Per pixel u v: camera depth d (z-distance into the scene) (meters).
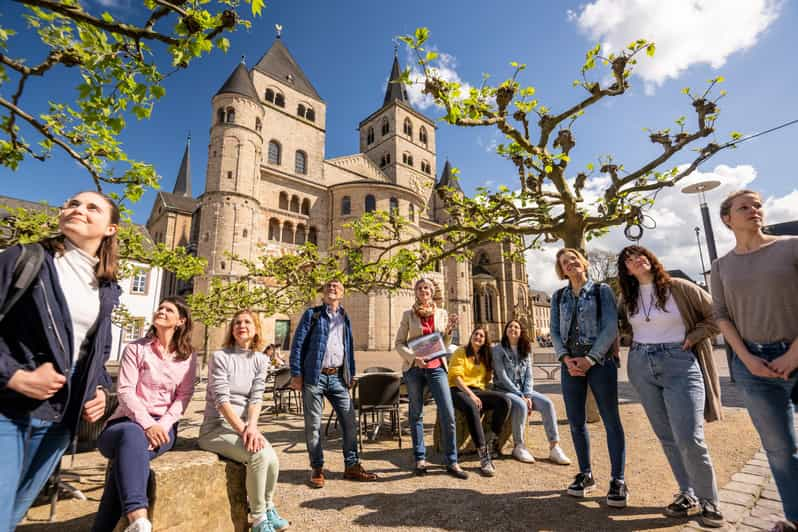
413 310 4.84
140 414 2.88
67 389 1.99
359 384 5.59
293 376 4.35
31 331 1.88
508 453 5.34
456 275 47.38
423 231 44.62
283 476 4.50
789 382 2.62
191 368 3.39
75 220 2.15
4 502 1.69
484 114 5.83
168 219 42.91
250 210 30.30
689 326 3.31
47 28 3.13
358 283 8.74
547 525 3.14
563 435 6.14
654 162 7.42
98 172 4.16
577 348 3.82
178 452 3.03
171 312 3.29
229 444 3.10
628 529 3.02
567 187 7.23
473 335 5.65
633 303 3.59
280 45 41.53
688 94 7.40
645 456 4.91
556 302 4.19
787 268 2.63
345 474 4.38
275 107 36.69
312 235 36.03
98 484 4.32
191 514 2.68
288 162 36.75
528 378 5.48
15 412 1.79
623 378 13.69
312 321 4.52
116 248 2.37
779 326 2.65
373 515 3.40
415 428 4.65
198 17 2.83
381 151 49.66
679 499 3.26
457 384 5.12
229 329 3.70
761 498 3.44
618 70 6.22
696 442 3.07
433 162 52.59
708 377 3.35
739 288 2.81
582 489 3.70
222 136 30.44
